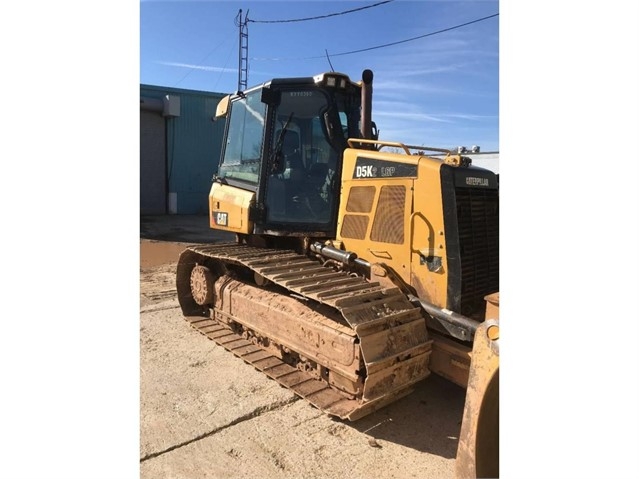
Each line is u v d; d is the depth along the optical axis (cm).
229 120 563
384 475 293
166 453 313
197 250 507
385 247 385
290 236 465
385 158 387
